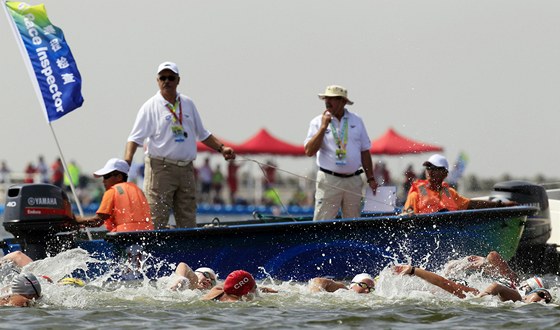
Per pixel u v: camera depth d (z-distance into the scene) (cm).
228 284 2930
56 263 3284
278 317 2633
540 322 2567
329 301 2919
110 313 2670
